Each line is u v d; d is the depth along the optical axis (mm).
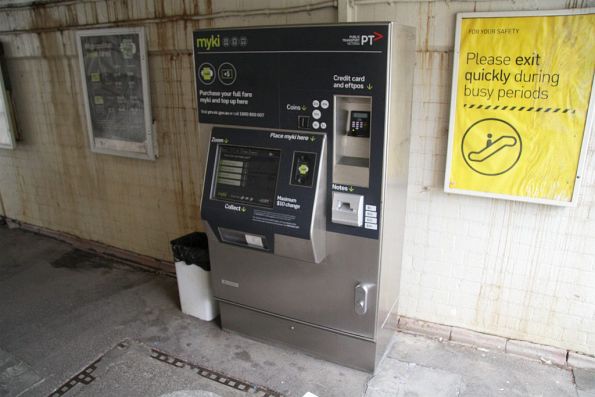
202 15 2893
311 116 2117
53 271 3727
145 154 3389
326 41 1996
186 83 3092
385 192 2076
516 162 2240
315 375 2414
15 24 3809
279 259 2432
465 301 2619
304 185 2133
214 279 2715
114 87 3379
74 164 3971
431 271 2646
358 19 2428
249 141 2271
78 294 3330
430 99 2375
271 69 2154
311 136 2129
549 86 2090
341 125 2143
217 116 2371
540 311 2457
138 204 3678
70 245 4246
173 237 3584
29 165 4336
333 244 2256
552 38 2033
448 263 2592
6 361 2578
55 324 2941
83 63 3477
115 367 2512
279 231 2193
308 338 2527
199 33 2291
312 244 2160
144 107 3268
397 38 1961
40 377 2445
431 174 2482
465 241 2514
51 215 4391
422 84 2371
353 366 2445
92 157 3814
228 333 2811
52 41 3652
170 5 2982
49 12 3576
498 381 2334
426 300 2717
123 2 3176
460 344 2637
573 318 2395
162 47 3104
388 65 1904
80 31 3398
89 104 3568
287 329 2578
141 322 2945
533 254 2383
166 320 2963
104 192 3861
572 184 2160
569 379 2334
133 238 3838
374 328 2299
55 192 4238
